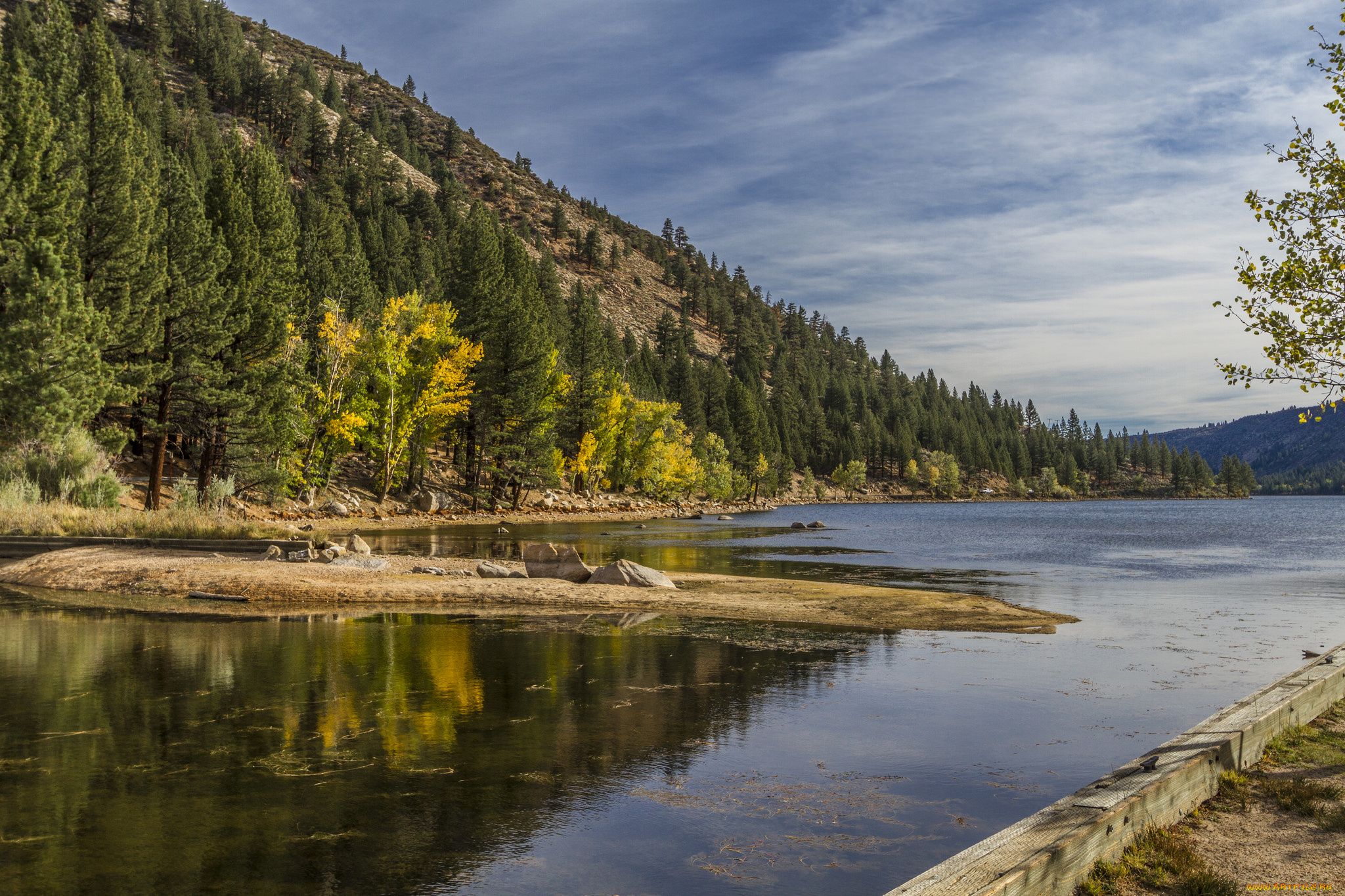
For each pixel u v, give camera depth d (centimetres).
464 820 681
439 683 1183
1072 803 560
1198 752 677
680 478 11062
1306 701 893
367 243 13000
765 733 948
